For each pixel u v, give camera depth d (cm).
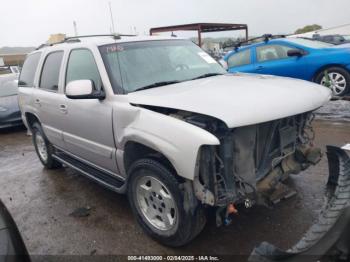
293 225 325
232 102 266
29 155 672
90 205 414
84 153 414
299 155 321
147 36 418
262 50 846
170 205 295
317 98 304
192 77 379
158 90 326
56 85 445
